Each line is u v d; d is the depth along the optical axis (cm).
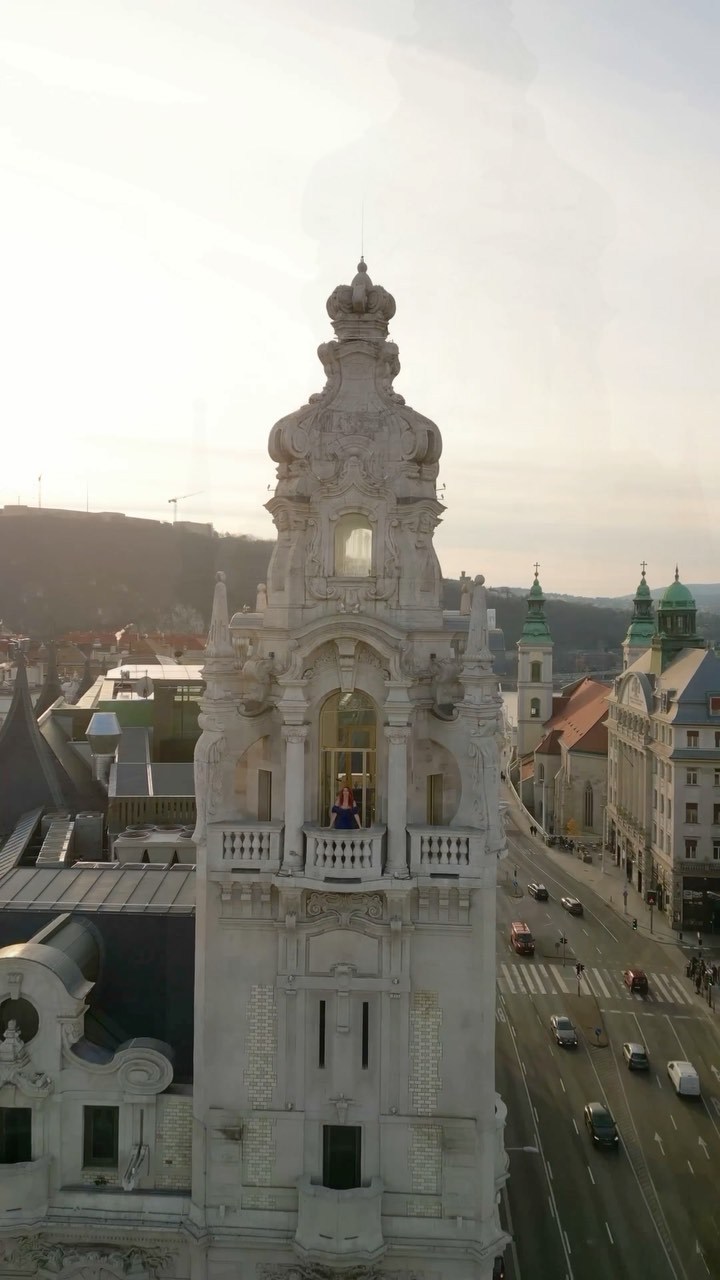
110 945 4212
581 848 16112
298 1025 3591
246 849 3622
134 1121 3666
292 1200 3581
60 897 4484
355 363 3834
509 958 11194
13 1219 3531
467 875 3550
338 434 3794
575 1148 6988
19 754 6894
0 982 3625
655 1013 9638
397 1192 3562
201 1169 3581
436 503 3812
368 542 3788
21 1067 3616
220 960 3647
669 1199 6347
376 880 3503
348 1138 3638
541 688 18312
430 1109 3581
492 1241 3525
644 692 13888
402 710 3553
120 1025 4075
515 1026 9256
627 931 12294
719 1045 8894
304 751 3638
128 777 7062
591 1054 8638
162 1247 3653
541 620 18075
